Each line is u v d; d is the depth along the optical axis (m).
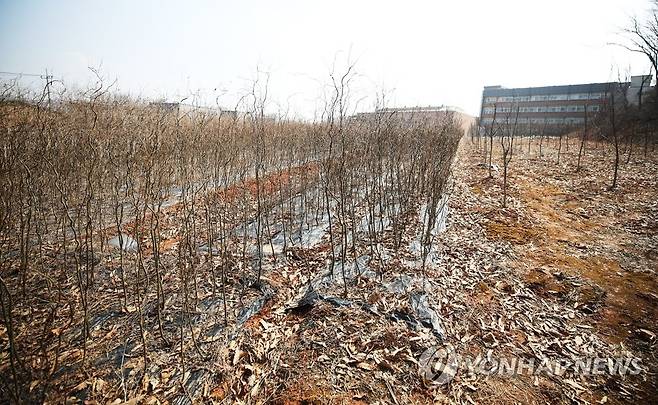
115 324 4.39
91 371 3.62
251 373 3.74
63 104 6.77
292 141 10.89
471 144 26.92
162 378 3.59
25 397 3.20
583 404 3.46
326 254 6.75
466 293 5.36
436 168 8.44
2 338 4.00
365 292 5.25
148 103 8.66
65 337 4.12
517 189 11.33
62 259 5.91
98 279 5.41
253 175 10.90
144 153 5.57
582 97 51.78
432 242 7.04
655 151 17.31
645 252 6.75
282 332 4.43
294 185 10.08
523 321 4.72
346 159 7.43
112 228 7.34
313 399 3.41
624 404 3.47
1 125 5.23
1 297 2.97
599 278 5.77
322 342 4.20
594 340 4.36
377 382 3.63
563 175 13.21
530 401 3.48
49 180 5.78
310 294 5.20
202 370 3.72
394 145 8.72
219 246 6.76
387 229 7.82
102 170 6.25
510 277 5.82
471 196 10.60
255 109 6.95
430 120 13.17
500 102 59.22
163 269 5.79
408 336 4.29
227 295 5.13
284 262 6.38
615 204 9.79
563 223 8.41
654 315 4.79
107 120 6.64
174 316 4.59
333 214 8.98
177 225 7.60
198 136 6.91
